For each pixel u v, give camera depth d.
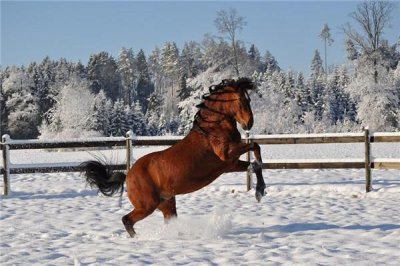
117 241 7.79
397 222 8.46
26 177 17.34
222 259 6.36
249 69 47.97
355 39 43.75
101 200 12.29
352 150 29.14
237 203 11.20
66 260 6.63
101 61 107.56
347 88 44.53
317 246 6.86
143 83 110.31
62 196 12.99
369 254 6.33
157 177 7.62
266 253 6.57
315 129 48.97
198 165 7.36
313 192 12.34
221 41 46.53
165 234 8.10
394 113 43.44
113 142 13.32
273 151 29.53
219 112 7.27
